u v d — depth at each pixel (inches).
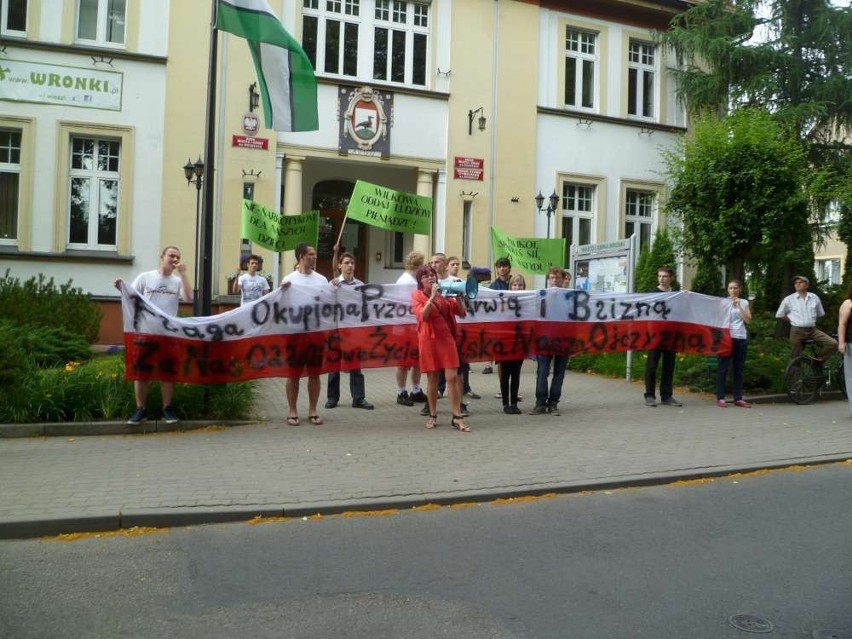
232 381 337.7
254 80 607.2
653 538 208.5
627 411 396.5
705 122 591.5
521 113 706.2
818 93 698.8
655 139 773.3
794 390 439.5
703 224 555.5
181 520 215.0
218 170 597.0
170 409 327.6
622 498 248.7
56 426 313.1
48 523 205.6
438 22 675.4
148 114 585.0
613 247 520.7
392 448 299.6
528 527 216.8
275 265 610.5
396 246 737.6
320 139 630.5
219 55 599.2
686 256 609.9
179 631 148.2
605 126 749.3
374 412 375.9
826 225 713.0
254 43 392.8
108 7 585.6
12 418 314.8
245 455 284.0
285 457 282.0
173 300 335.3
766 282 725.3
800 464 295.6
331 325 355.9
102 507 218.2
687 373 473.7
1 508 215.6
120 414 328.8
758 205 527.5
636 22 764.6
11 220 568.4
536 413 382.9
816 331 454.3
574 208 745.6
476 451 297.4
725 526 220.1
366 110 644.7
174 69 589.3
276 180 615.8
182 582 173.3
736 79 718.5
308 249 358.9
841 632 151.6
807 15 717.3
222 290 595.5
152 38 586.9
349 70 650.8
